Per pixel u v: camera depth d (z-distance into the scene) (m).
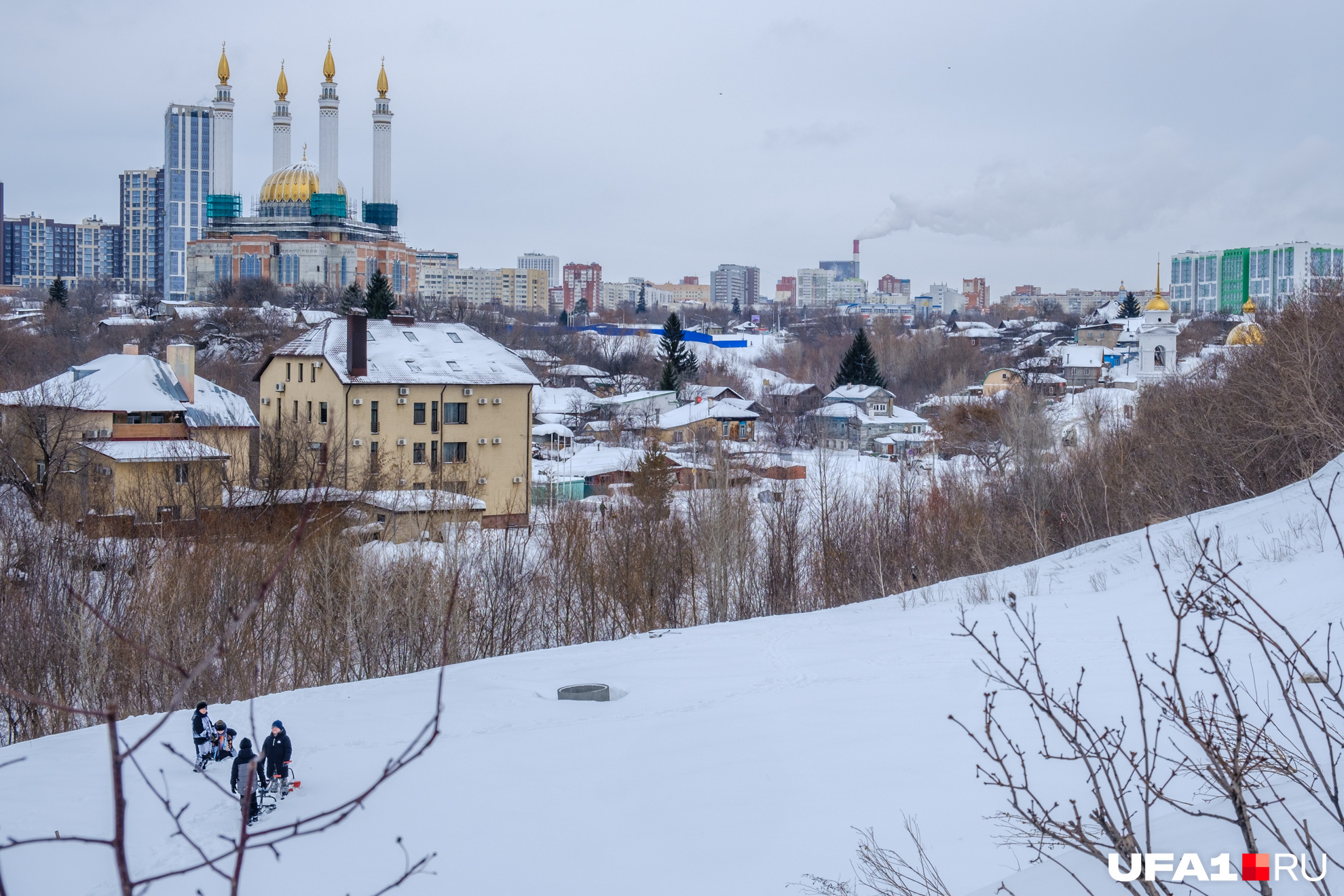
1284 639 15.91
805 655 22.28
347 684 22.75
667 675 21.30
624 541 37.28
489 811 13.20
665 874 10.81
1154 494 39.78
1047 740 13.50
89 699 24.94
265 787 13.70
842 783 12.88
